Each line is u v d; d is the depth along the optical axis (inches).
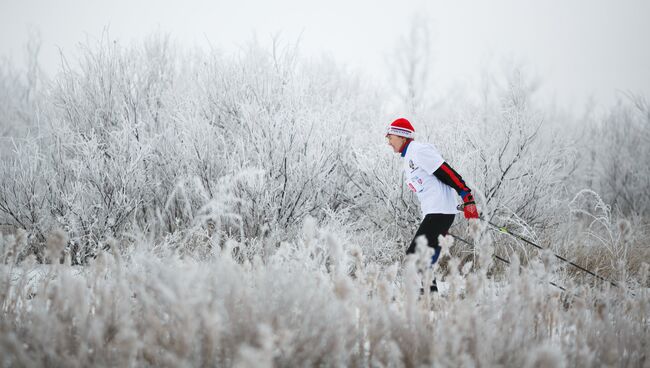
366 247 577.6
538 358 248.8
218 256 426.3
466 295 341.7
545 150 778.2
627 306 361.1
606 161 1093.1
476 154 681.0
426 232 480.4
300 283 305.0
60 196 611.8
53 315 279.0
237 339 273.7
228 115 729.6
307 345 275.4
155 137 679.7
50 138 692.1
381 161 662.5
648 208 1022.4
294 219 644.1
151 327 278.2
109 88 740.0
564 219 738.2
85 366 260.8
